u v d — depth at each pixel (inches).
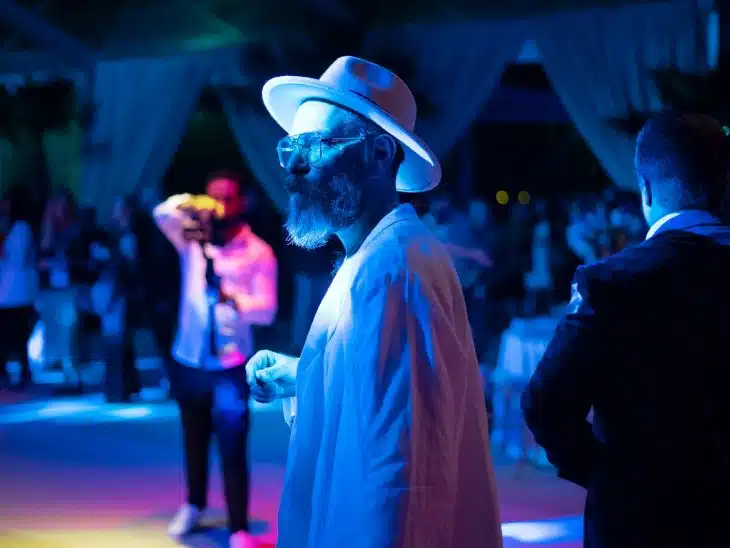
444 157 376.5
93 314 342.6
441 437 64.2
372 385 63.9
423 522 62.4
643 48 347.9
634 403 65.8
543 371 68.0
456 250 272.7
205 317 158.4
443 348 66.2
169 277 163.6
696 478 64.1
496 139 717.3
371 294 65.8
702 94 275.7
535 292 299.9
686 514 63.9
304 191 73.5
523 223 370.0
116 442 262.1
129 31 410.0
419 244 69.5
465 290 272.1
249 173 629.9
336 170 73.0
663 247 67.9
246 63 402.0
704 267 66.6
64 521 185.0
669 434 64.7
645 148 72.2
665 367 65.2
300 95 78.7
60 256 360.2
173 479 220.5
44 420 293.7
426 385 64.7
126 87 432.8
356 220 74.2
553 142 710.5
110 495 205.5
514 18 363.9
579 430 68.3
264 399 82.9
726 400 64.8
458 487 69.6
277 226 424.5
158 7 391.9
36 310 359.9
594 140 357.1
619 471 65.9
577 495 208.1
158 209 159.6
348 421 66.2
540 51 364.8
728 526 63.5
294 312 392.5
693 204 70.2
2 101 437.4
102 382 356.5
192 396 166.6
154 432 276.1
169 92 425.1
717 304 65.7
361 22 375.9
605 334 66.4
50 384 366.0
